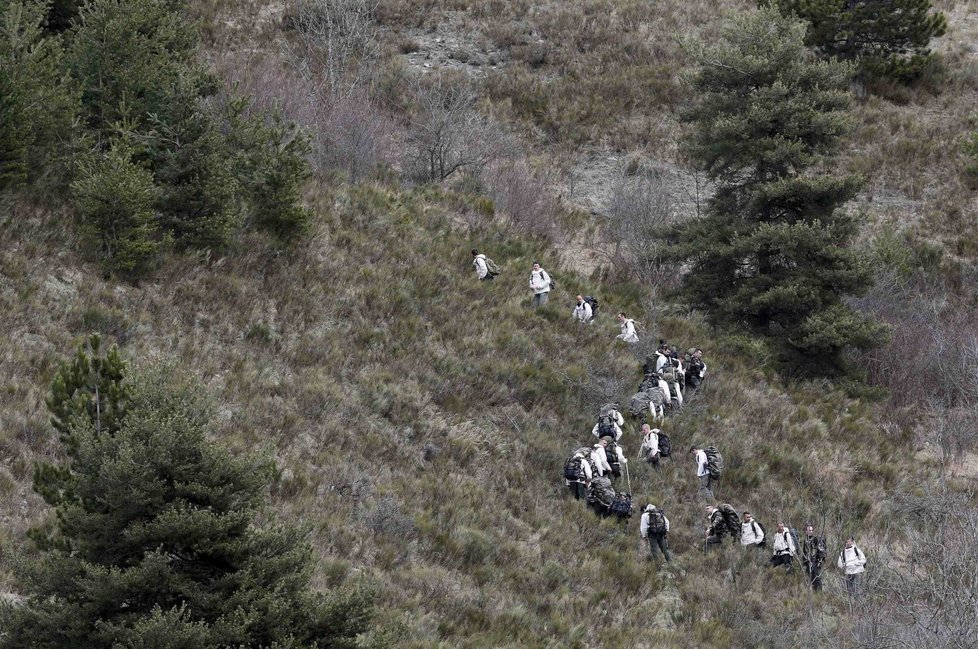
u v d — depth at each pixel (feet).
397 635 131.95
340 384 233.76
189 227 247.70
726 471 261.85
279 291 254.88
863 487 272.72
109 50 261.24
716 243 336.29
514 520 216.13
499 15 540.11
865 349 326.44
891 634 165.48
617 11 548.31
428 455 226.79
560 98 484.33
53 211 235.61
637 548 223.10
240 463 113.19
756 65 326.85
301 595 113.91
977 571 167.63
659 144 462.60
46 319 204.95
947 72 505.25
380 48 490.49
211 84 298.15
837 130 326.24
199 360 217.15
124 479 104.12
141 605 105.70
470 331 279.90
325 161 364.58
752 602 209.67
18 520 154.40
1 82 229.86
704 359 317.83
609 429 249.55
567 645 178.70
